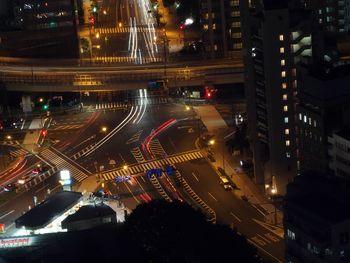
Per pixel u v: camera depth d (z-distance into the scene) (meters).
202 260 193.00
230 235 199.38
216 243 196.25
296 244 194.38
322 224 185.75
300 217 191.25
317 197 194.88
